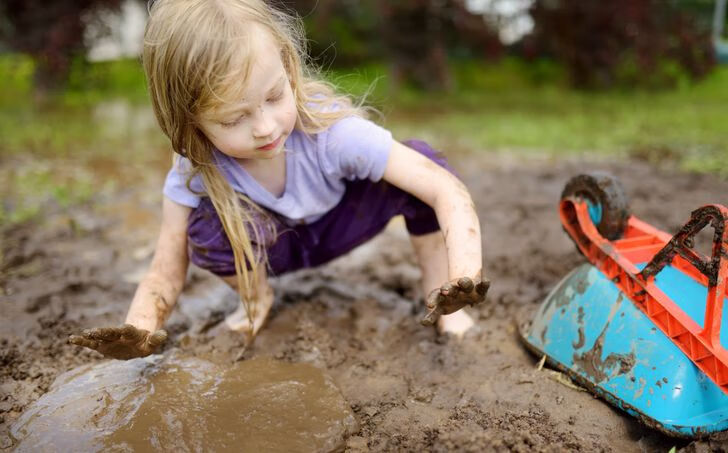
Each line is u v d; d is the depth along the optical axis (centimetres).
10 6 824
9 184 455
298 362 212
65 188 442
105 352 171
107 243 339
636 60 978
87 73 962
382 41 1020
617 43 1005
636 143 593
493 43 1002
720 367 156
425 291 232
